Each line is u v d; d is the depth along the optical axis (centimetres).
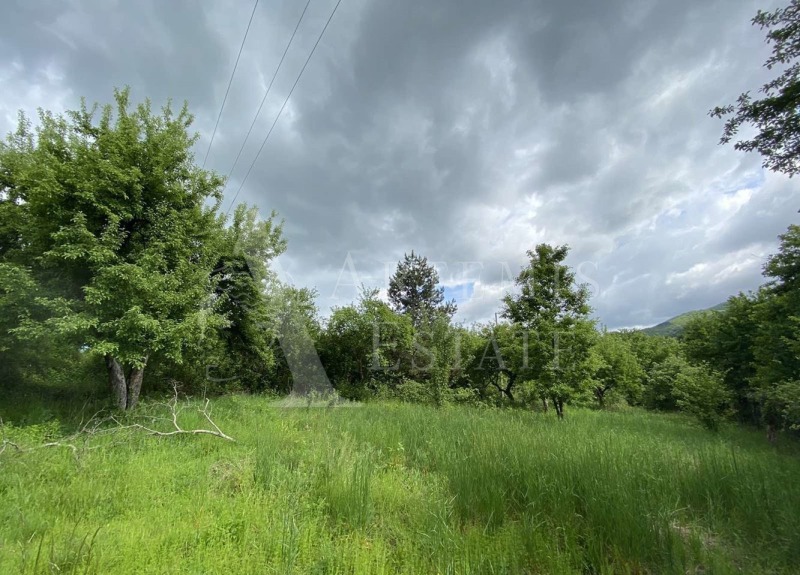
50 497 463
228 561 333
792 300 1199
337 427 925
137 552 342
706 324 1917
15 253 994
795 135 630
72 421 891
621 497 439
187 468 587
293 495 482
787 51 598
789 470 629
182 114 1177
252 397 1625
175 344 929
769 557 380
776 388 1156
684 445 845
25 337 845
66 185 888
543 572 359
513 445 670
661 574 355
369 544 385
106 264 870
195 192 1188
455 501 493
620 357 2434
